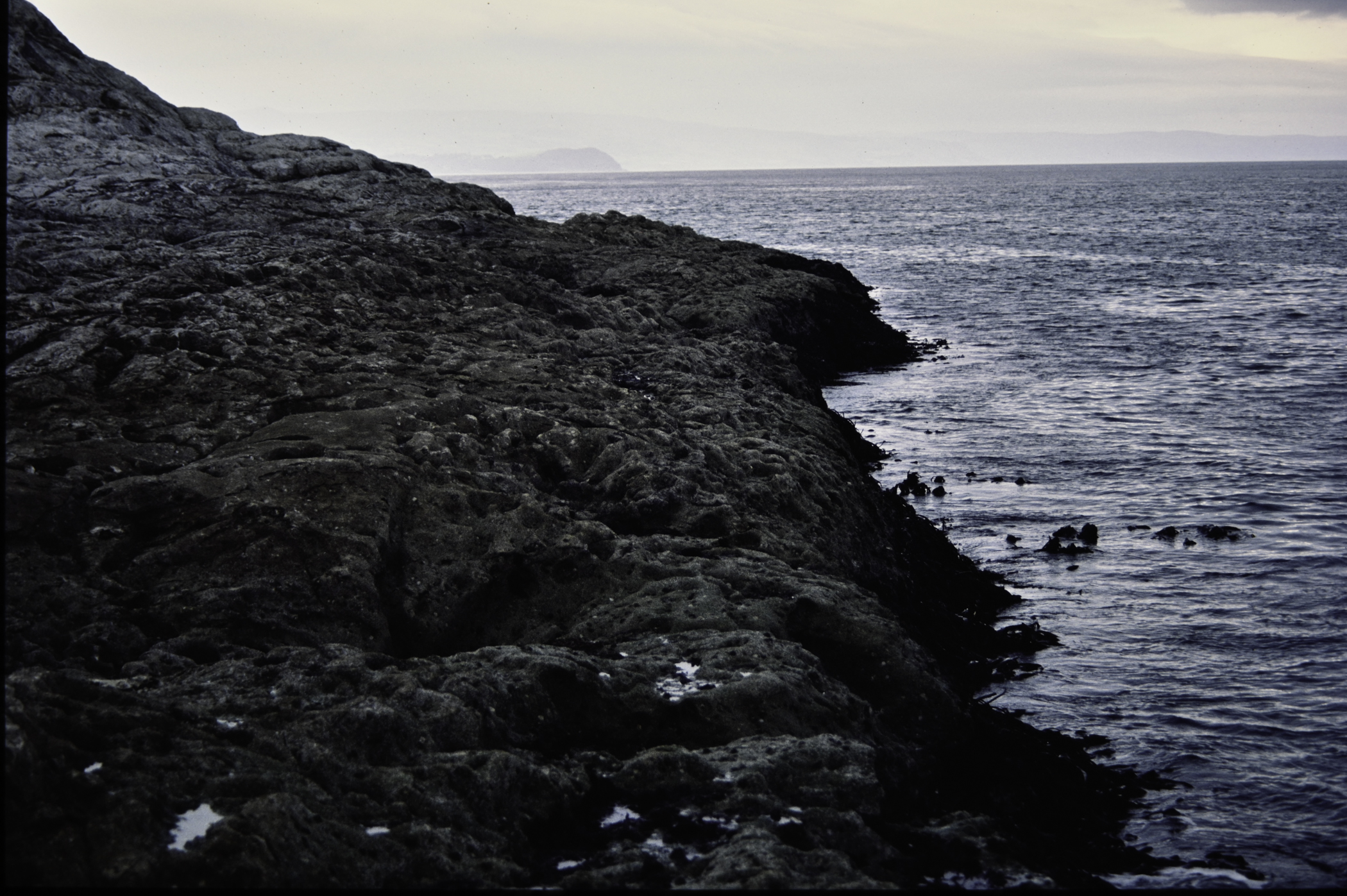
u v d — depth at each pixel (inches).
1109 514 703.7
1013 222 4025.6
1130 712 435.2
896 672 349.4
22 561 310.7
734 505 457.1
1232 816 355.3
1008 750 354.0
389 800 226.1
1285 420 967.6
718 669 307.3
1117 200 5718.5
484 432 477.4
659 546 405.1
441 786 233.5
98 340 489.1
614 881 212.8
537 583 363.6
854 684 348.2
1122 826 346.9
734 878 209.2
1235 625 525.7
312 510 355.6
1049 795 341.7
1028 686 458.9
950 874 256.4
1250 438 903.7
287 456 399.2
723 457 515.5
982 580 583.8
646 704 289.1
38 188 835.4
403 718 249.0
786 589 374.0
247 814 196.2
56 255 642.8
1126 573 597.9
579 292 1019.9
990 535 667.4
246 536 335.0
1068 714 433.4
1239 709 438.0
